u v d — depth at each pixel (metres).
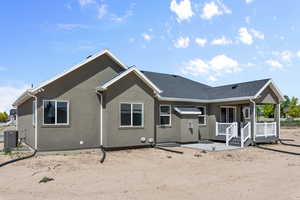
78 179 9.28
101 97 16.25
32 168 10.96
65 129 14.93
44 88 14.36
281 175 10.12
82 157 13.69
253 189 8.11
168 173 10.42
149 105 17.47
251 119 19.12
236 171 10.88
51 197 7.21
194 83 25.66
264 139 19.75
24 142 19.05
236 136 19.50
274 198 7.16
